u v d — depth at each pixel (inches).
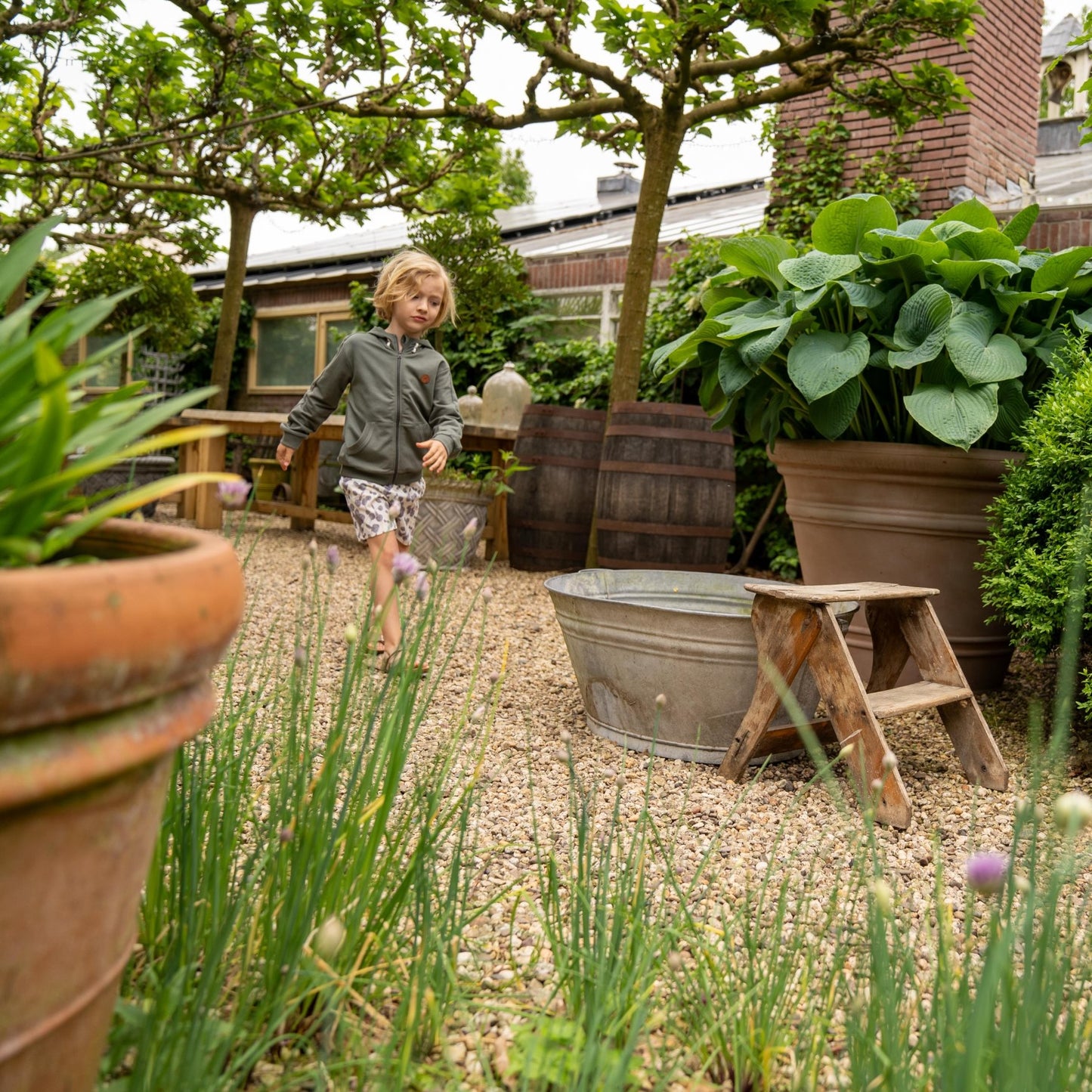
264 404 521.0
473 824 76.7
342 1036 44.2
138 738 26.6
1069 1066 38.1
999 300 122.6
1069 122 406.0
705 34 196.9
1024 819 36.7
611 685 105.0
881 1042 39.9
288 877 47.5
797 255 136.6
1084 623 99.5
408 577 49.6
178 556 28.0
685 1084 45.2
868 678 127.0
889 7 197.6
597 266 372.2
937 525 122.6
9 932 25.4
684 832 80.4
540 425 233.6
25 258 33.7
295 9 219.3
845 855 76.9
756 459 261.4
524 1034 43.2
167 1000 37.5
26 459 26.8
